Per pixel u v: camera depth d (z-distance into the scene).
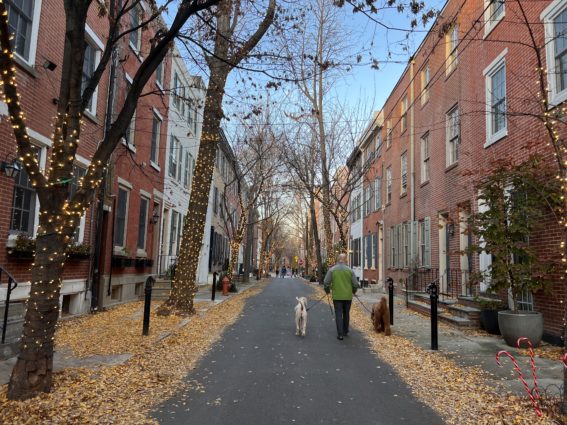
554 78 8.90
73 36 5.58
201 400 5.34
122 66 13.98
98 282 12.73
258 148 24.42
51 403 4.91
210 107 12.68
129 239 15.44
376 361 7.40
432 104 16.23
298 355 7.80
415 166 18.17
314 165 22.12
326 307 15.78
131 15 14.47
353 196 33.00
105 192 12.84
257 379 6.27
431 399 5.42
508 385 5.90
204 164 12.62
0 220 8.45
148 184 17.22
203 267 26.11
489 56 11.68
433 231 15.85
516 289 8.62
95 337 8.72
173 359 7.26
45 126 9.79
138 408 5.02
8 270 8.70
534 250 8.72
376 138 25.44
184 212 23.14
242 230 23.09
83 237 11.95
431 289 8.42
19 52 9.04
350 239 33.94
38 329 5.20
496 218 8.81
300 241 80.69
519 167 8.58
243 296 20.34
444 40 14.92
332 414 4.92
